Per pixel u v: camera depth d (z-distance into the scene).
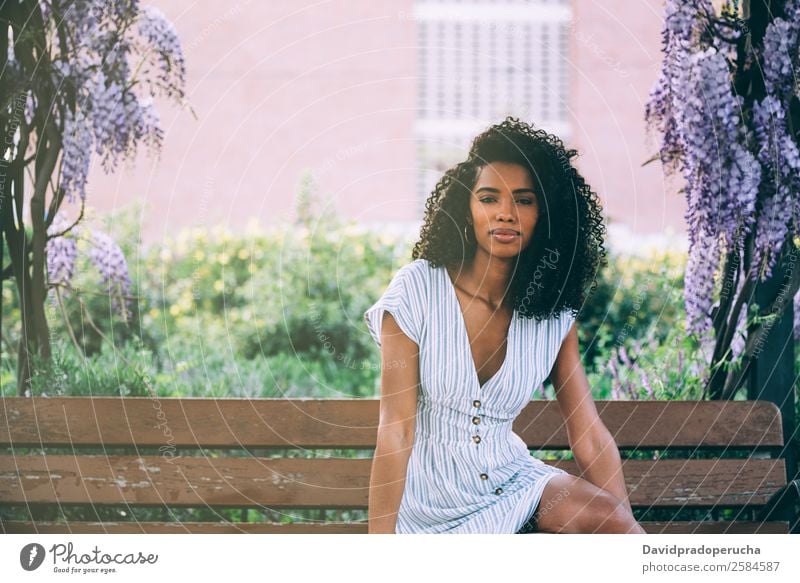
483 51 6.99
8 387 3.83
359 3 6.97
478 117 7.02
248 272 6.03
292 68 6.94
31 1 3.52
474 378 2.57
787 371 3.42
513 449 2.67
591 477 2.67
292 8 6.93
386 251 6.08
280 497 3.05
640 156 6.64
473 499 2.57
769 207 3.48
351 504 3.04
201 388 4.43
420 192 7.05
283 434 3.10
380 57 7.02
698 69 3.57
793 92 3.47
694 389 3.59
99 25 3.71
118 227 5.92
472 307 2.64
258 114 6.85
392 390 2.58
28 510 3.28
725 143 3.54
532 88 6.90
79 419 3.08
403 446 2.56
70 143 3.67
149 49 3.91
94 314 4.74
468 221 2.67
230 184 6.74
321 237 6.14
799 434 3.40
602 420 3.15
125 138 3.86
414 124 7.03
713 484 3.13
